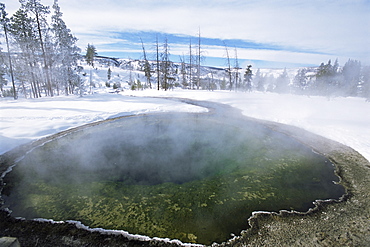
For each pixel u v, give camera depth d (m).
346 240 2.35
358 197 3.28
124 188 3.66
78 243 2.37
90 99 14.61
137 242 2.38
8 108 9.72
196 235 2.49
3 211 2.95
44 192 3.48
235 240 2.41
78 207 3.07
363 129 6.49
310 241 2.35
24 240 2.41
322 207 3.04
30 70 16.59
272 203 3.16
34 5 15.04
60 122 7.73
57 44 16.39
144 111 10.73
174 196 3.39
